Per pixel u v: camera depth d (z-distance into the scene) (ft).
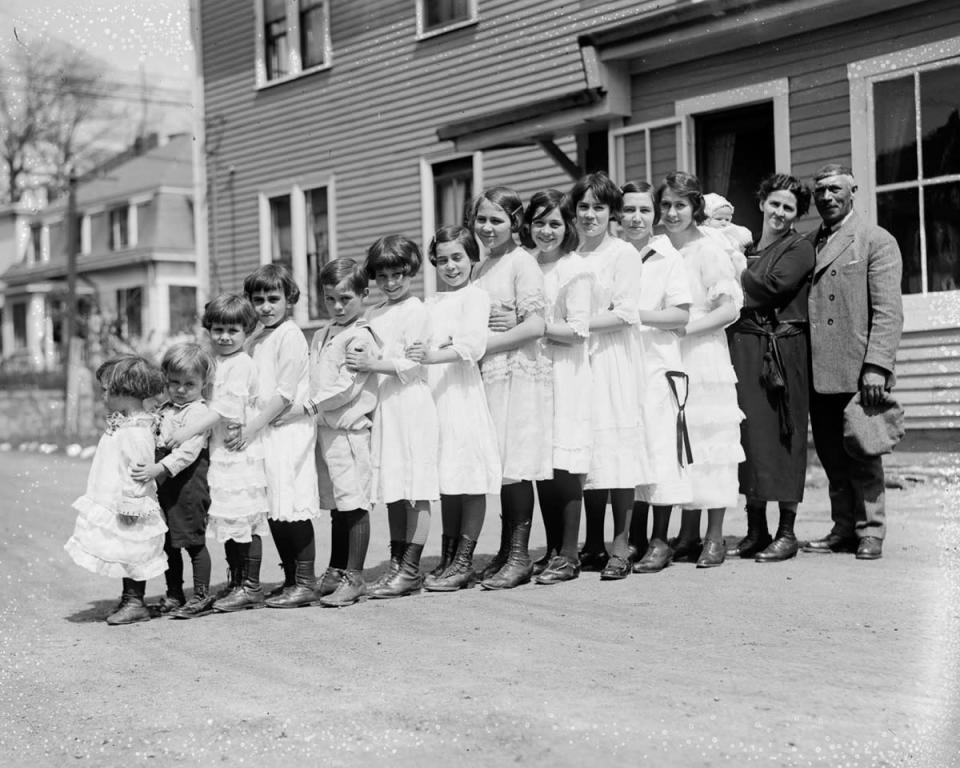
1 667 12.10
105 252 98.48
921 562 16.17
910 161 25.21
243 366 14.70
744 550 17.38
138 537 14.14
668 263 16.42
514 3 36.06
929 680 10.25
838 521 17.37
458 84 38.19
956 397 24.49
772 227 17.39
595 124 31.14
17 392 68.69
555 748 8.86
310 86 44.29
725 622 12.81
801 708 9.59
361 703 10.20
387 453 15.26
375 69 41.32
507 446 15.43
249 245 47.93
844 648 11.50
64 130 101.45
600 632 12.55
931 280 24.98
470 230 15.97
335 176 43.45
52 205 105.09
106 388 14.33
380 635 12.87
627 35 28.53
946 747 8.64
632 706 9.77
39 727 10.00
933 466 24.23
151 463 14.28
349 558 15.14
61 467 42.45
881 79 25.55
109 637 13.58
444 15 38.75
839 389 16.47
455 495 16.30
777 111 27.61
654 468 16.02
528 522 15.83
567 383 15.61
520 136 31.24
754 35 27.27
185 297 94.63
